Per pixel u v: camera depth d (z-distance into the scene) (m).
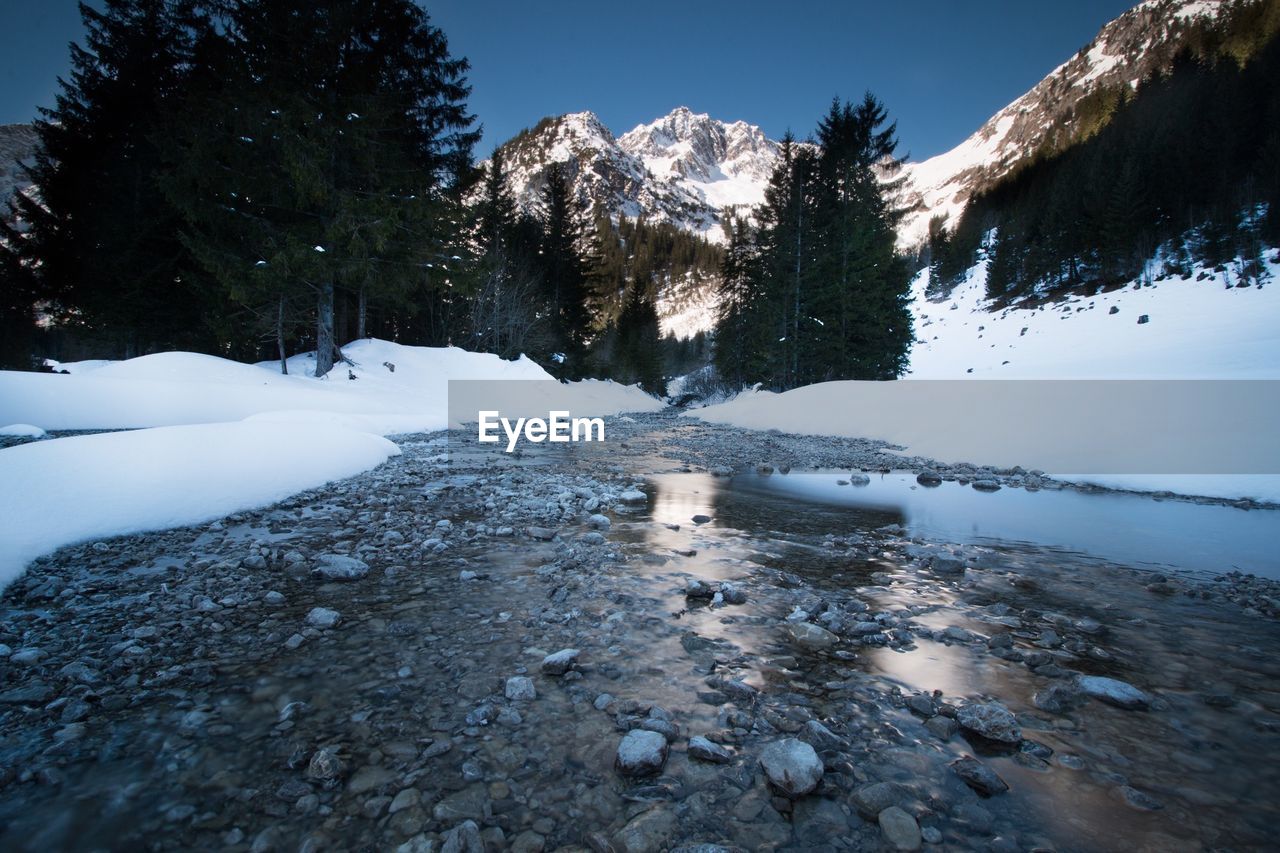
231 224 17.89
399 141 21.80
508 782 2.13
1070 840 1.88
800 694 2.87
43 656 3.05
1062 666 3.31
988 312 66.69
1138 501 8.72
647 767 2.18
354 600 4.08
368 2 20.33
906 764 2.29
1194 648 3.59
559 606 4.03
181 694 2.73
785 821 1.95
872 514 7.73
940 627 3.86
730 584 4.38
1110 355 38.88
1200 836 1.90
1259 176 57.53
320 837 1.83
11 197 21.97
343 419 13.15
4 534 4.41
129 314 20.52
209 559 4.82
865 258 29.80
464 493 8.14
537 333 35.41
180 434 6.81
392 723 2.52
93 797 1.99
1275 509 8.08
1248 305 39.53
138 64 22.12
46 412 11.12
